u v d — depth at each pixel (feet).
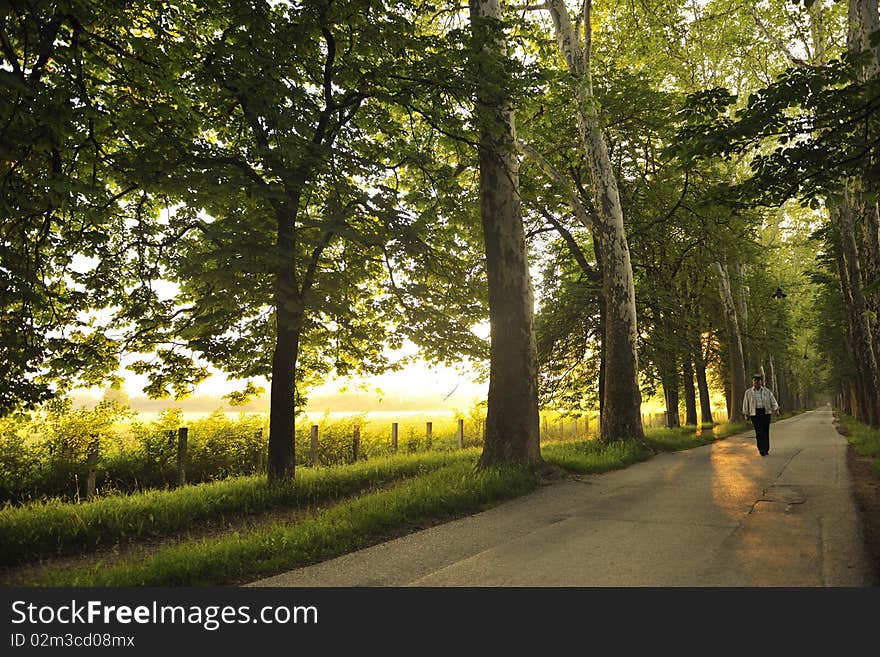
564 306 66.90
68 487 40.63
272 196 29.45
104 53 31.17
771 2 65.36
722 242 67.41
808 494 27.53
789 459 42.98
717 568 15.79
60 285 33.81
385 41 34.35
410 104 37.11
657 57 75.46
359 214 36.86
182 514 27.76
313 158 30.04
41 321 32.19
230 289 30.25
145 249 36.04
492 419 35.78
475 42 33.22
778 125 22.93
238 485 34.68
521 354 35.99
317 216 34.47
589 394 76.02
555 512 24.72
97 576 16.60
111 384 37.93
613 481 33.73
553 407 73.51
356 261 38.55
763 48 71.20
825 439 63.67
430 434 74.59
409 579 15.65
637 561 16.66
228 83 30.66
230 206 34.83
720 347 112.78
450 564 16.97
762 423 45.96
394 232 35.37
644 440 50.37
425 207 42.60
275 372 35.83
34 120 21.34
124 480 43.98
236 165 32.55
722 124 24.27
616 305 51.98
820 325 123.75
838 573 15.08
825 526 20.61
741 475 34.81
